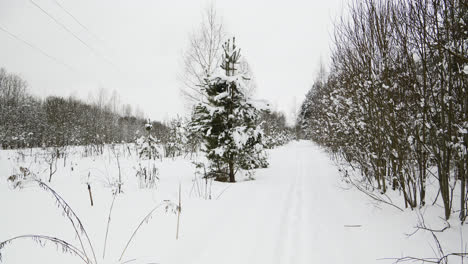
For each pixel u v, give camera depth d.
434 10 2.42
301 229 2.98
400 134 3.32
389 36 3.38
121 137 22.08
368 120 4.20
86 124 17.50
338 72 5.65
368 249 2.39
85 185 4.53
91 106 27.98
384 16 3.57
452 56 2.37
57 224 2.51
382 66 3.55
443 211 2.84
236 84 5.81
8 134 14.04
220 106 6.09
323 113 11.91
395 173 3.72
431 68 2.77
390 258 2.16
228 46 6.39
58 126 14.59
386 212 3.25
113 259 1.97
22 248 1.95
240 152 5.79
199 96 12.92
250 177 6.38
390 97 3.30
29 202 3.13
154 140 12.31
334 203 4.07
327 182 5.90
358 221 3.14
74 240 2.21
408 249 2.26
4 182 4.51
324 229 2.97
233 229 2.91
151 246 2.27
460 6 2.26
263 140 6.31
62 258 1.88
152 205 3.49
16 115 16.03
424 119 2.66
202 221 3.04
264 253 2.36
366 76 3.89
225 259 2.20
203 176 6.40
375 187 4.56
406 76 2.91
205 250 2.35
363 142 4.65
